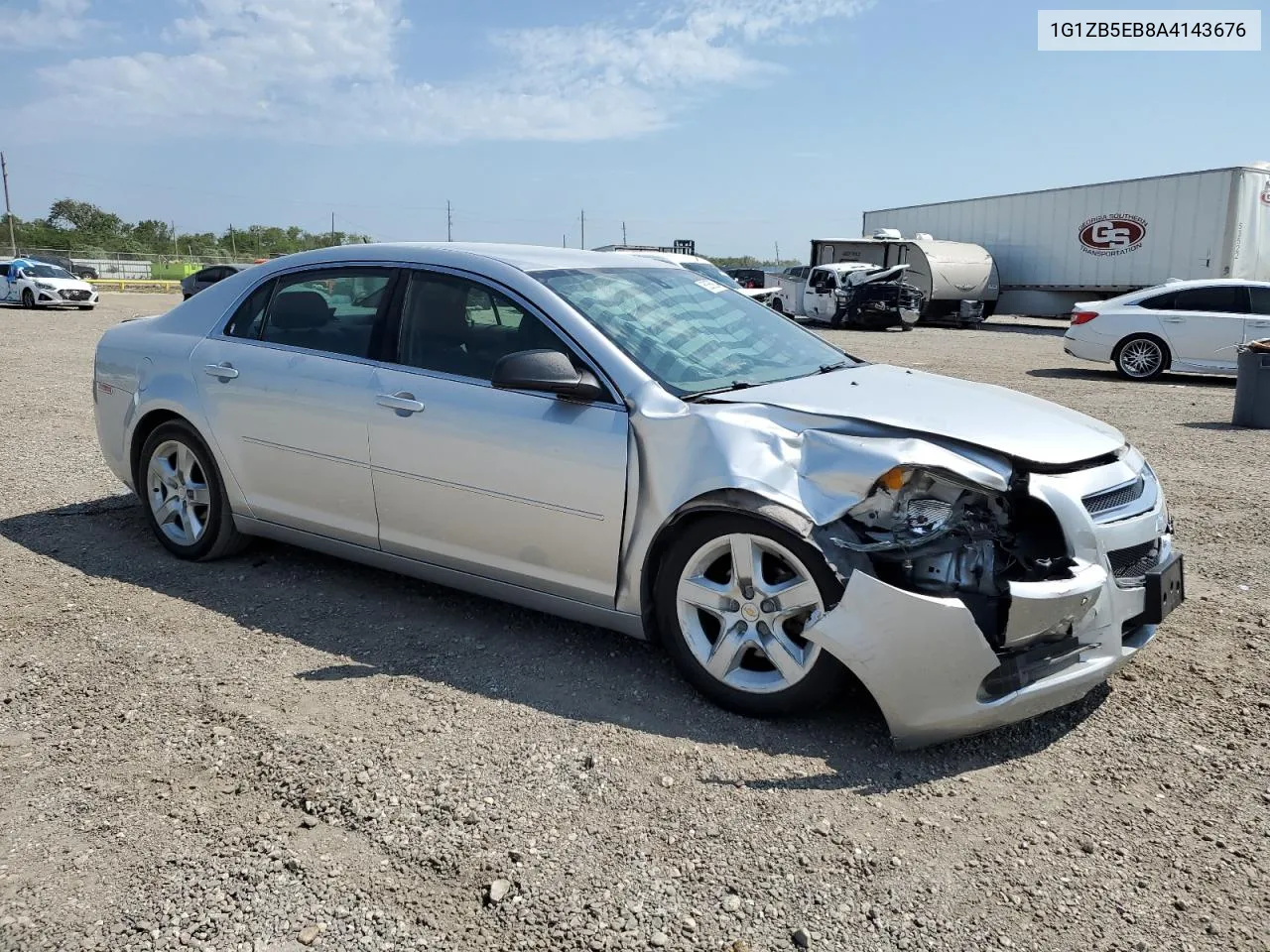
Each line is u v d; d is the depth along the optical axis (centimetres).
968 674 310
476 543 402
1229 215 2386
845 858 271
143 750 322
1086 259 2762
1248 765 323
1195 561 541
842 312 2897
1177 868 270
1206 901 256
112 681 371
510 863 266
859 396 371
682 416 354
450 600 458
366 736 331
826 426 343
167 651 398
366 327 440
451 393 403
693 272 489
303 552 521
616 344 383
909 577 324
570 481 371
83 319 2431
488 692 366
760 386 382
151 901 251
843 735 339
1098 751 332
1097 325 1545
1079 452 345
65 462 737
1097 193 2708
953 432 333
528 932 241
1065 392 1362
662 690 370
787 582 332
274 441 456
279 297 476
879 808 296
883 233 3056
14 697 358
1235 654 410
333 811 288
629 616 372
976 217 3133
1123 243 2652
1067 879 265
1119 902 255
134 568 495
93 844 273
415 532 419
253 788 300
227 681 371
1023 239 2964
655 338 399
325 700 357
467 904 250
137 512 597
